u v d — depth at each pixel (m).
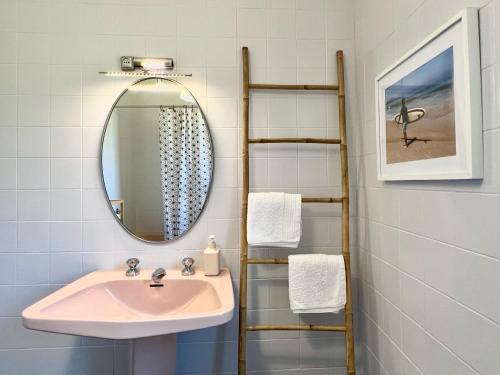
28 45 1.28
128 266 1.30
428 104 0.84
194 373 1.33
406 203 0.99
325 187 1.37
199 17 1.34
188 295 1.19
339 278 1.19
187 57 1.33
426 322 0.89
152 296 1.20
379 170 1.12
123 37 1.31
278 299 1.35
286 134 1.36
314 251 1.36
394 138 1.02
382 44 1.13
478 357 0.69
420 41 0.89
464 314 0.73
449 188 0.78
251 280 1.35
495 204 0.64
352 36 1.38
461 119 0.71
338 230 1.37
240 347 1.22
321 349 1.36
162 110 1.33
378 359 1.20
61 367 1.29
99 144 1.31
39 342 1.28
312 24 1.37
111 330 0.84
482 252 0.67
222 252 1.33
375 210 1.21
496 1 0.64
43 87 1.29
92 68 1.30
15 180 1.27
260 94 1.35
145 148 1.32
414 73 0.90
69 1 1.30
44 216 1.28
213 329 1.34
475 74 0.68
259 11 1.36
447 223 0.79
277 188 1.35
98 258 1.30
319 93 1.37
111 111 1.31
